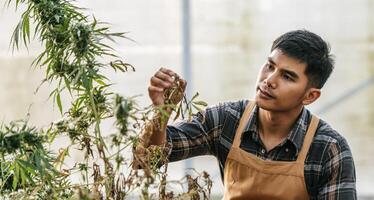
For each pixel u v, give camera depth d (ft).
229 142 8.98
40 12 7.28
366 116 23.80
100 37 7.25
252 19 26.17
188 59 17.61
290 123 8.69
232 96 24.35
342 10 26.08
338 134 8.80
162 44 24.35
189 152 9.01
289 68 8.21
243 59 25.45
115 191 6.97
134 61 23.81
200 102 7.73
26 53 22.11
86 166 7.29
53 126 7.30
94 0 24.20
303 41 8.25
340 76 25.49
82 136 7.32
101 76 7.18
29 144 6.83
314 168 8.67
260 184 8.73
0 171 7.63
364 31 25.86
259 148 8.83
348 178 8.56
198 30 25.90
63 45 7.09
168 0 24.44
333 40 26.03
